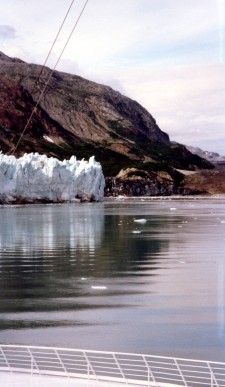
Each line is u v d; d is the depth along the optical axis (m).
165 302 60.06
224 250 96.31
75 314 55.72
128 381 33.78
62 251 97.75
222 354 45.00
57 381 33.47
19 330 50.62
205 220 164.50
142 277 73.19
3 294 64.31
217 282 69.69
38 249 100.69
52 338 48.47
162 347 46.56
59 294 64.00
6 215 185.00
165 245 104.06
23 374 34.81
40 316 55.00
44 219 169.00
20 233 129.12
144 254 92.94
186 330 50.69
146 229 136.50
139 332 50.09
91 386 32.72
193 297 62.25
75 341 47.75
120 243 108.19
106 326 51.84
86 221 161.62
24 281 71.31
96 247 102.75
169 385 33.59
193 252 94.50
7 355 40.59
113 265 82.19
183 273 75.44
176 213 197.88
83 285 68.69
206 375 41.28
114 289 66.31
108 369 42.38
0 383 33.16
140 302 60.25
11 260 87.81
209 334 49.59
